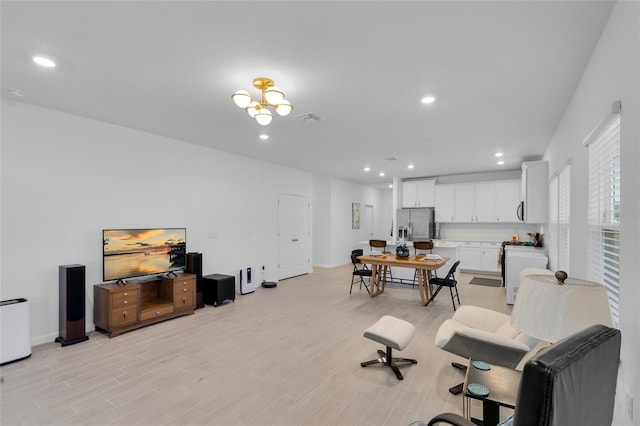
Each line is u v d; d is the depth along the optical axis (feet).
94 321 12.43
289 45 7.14
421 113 11.46
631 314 4.87
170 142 15.25
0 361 9.43
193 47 7.25
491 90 9.49
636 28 4.76
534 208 16.89
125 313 12.12
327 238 28.45
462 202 25.68
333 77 8.70
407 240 26.53
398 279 21.42
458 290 19.42
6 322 9.58
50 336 11.26
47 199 11.33
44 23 6.33
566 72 8.32
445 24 6.34
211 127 13.41
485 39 6.86
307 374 9.02
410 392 8.13
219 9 5.92
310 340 11.50
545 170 16.69
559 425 2.48
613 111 5.45
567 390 2.55
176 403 7.59
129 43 7.09
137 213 13.91
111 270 12.32
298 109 11.13
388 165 22.04
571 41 6.89
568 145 10.71
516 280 16.03
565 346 2.84
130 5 5.79
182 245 14.84
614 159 6.32
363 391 8.16
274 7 5.85
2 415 7.11
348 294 18.54
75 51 7.42
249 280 18.75
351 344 11.16
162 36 6.82
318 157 19.47
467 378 5.67
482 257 24.82
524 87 9.27
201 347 10.84
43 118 11.21
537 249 18.52
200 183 16.67
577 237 9.26
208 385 8.41
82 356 10.11
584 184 8.46
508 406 4.94
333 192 28.71
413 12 5.97
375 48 7.25
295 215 23.86
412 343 11.29
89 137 12.40
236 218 18.79
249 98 8.54
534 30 6.51
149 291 14.26
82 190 12.21
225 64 8.02
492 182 24.62
